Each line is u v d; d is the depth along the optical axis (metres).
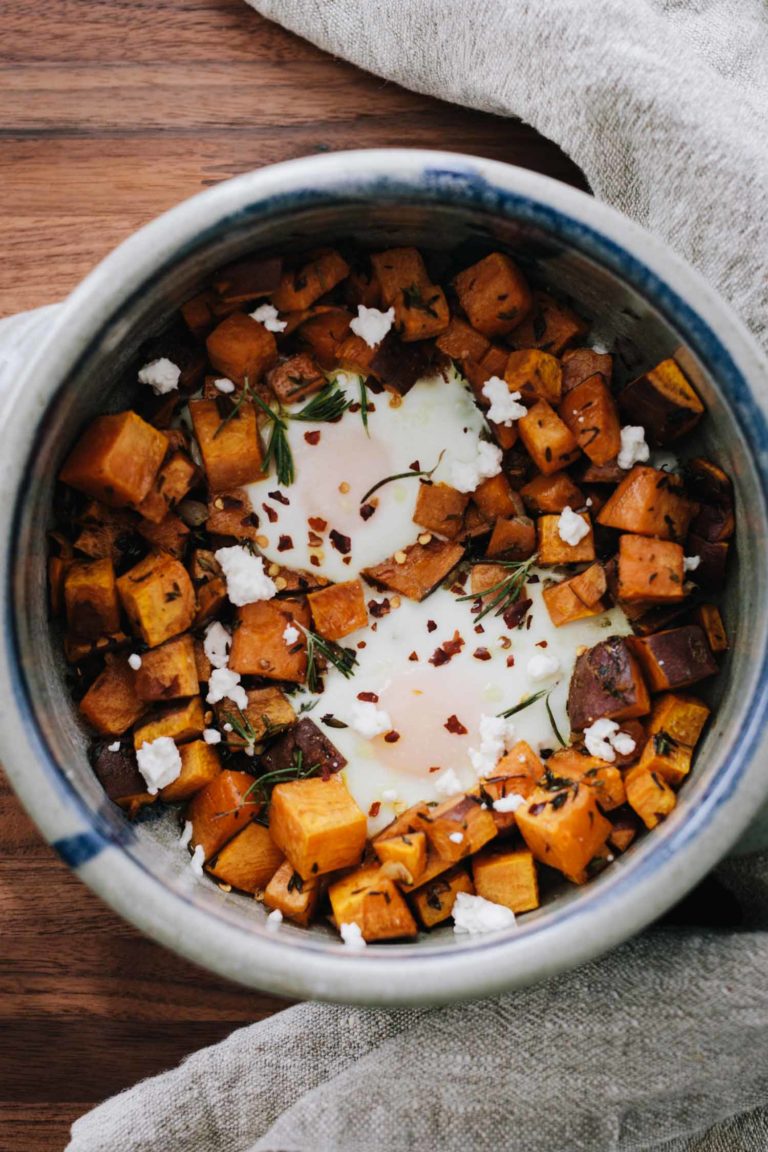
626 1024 0.46
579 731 0.45
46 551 0.42
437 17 0.46
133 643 0.44
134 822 0.44
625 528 0.44
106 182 0.49
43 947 0.50
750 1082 0.47
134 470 0.42
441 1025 0.47
